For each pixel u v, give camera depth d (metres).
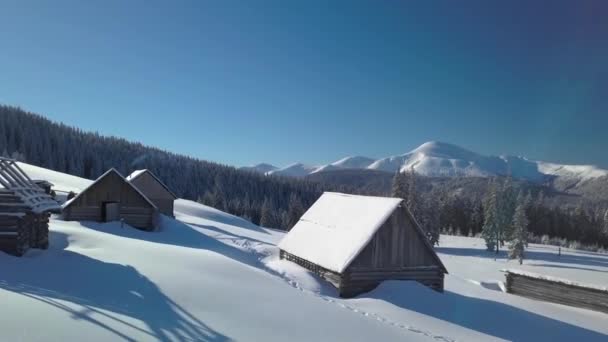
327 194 28.34
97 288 11.38
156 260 16.06
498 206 69.12
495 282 36.34
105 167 121.19
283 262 26.06
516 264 54.97
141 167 132.88
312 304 13.82
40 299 9.55
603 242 106.31
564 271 49.94
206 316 10.48
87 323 8.48
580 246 95.50
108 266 13.93
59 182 57.59
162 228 35.31
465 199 112.31
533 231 109.19
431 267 22.44
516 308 21.08
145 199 33.50
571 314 22.56
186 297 11.71
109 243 18.95
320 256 22.61
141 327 8.84
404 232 22.06
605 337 18.53
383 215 21.58
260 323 10.77
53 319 8.33
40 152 103.81
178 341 8.48
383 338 11.80
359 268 20.95
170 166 145.38
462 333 15.67
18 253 14.15
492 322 18.00
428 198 67.62
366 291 21.02
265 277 16.73
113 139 156.00
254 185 152.00
